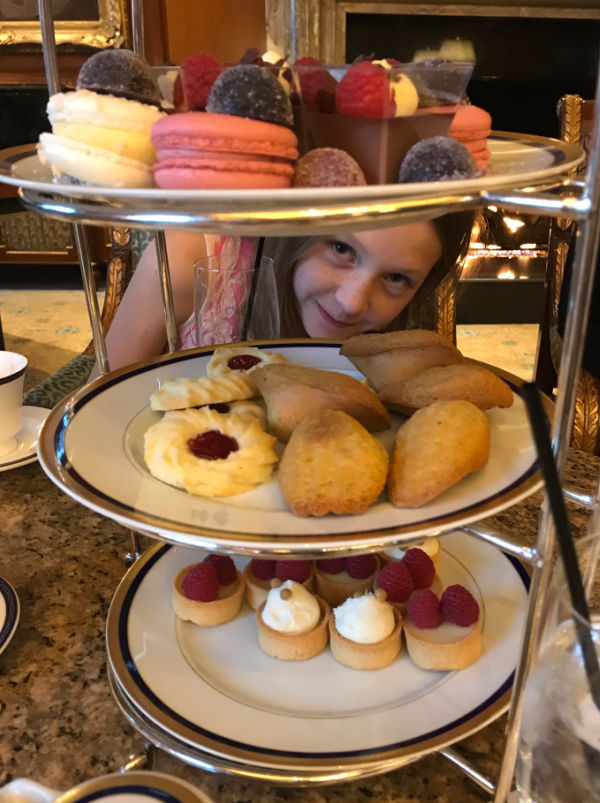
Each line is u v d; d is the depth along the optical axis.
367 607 0.50
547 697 0.34
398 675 0.49
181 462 0.44
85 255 0.55
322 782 0.41
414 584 0.54
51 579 0.62
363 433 0.43
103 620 0.58
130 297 1.10
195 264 0.90
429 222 0.86
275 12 2.93
